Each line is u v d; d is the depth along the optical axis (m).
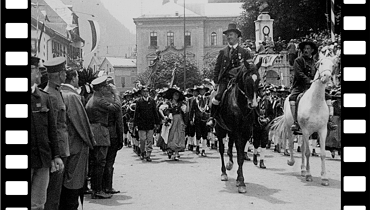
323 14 43.44
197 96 16.91
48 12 41.25
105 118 8.75
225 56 10.28
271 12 44.50
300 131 10.98
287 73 31.55
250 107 9.15
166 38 92.19
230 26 10.31
